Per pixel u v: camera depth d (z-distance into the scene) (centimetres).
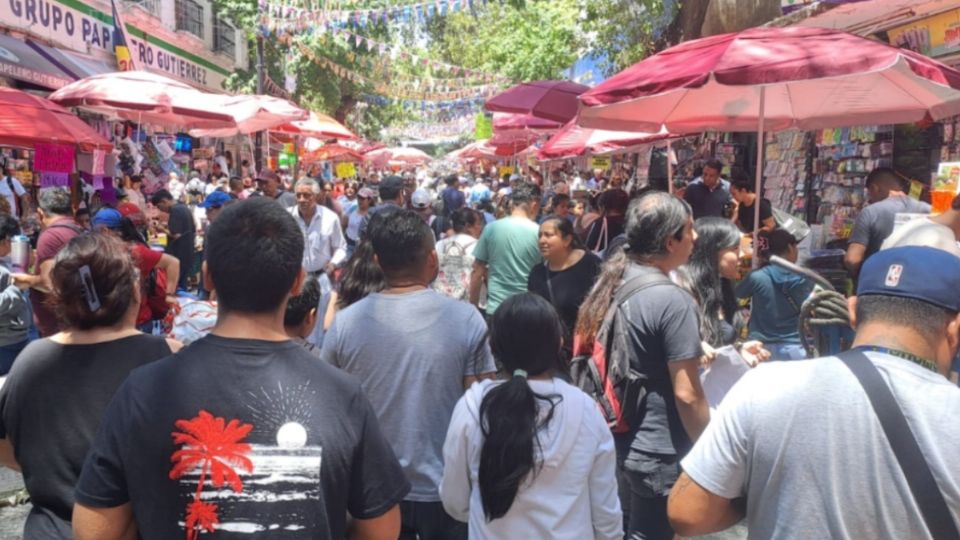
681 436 332
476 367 335
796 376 189
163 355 277
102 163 1129
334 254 824
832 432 178
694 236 355
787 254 549
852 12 770
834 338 408
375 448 198
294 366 194
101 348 271
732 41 467
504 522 265
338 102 2745
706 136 1566
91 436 262
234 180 1391
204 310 533
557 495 265
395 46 1898
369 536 199
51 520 263
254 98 1112
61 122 839
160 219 1337
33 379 265
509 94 1000
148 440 183
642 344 330
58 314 274
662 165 1361
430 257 349
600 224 852
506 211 941
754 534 189
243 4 1902
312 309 369
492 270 668
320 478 186
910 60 424
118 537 187
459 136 4550
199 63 2375
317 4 1714
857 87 585
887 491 172
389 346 328
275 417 187
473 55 3338
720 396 356
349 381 200
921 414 174
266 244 196
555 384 277
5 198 1001
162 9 2064
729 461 193
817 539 176
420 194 997
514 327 276
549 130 1248
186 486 182
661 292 330
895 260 189
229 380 189
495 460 261
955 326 186
